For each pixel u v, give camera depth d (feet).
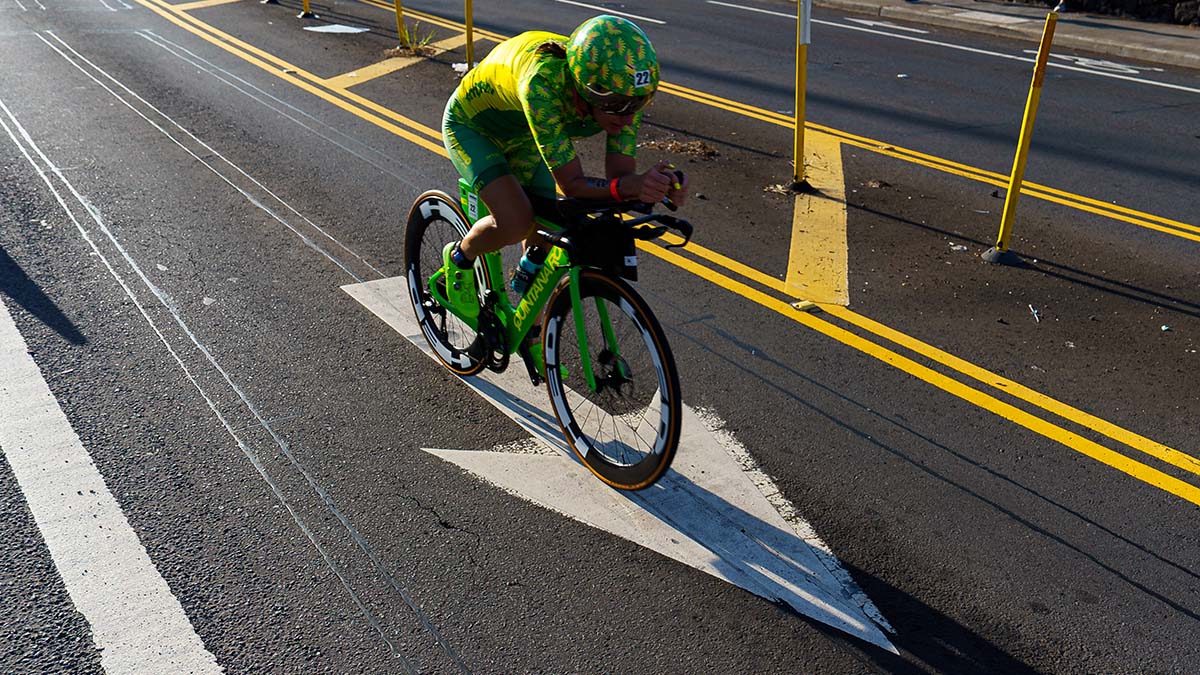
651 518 11.78
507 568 10.84
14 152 24.56
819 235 21.53
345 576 10.61
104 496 11.64
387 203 22.31
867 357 16.06
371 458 12.74
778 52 43.75
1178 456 13.55
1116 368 16.03
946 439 13.73
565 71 10.69
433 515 11.67
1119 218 23.32
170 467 12.30
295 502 11.78
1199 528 11.99
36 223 19.98
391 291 17.74
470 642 9.78
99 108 29.37
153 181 23.04
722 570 10.93
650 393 11.73
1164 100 36.35
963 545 11.51
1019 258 20.47
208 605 10.07
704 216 22.48
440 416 13.82
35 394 13.71
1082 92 37.29
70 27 43.27
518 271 12.84
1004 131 31.09
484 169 12.09
